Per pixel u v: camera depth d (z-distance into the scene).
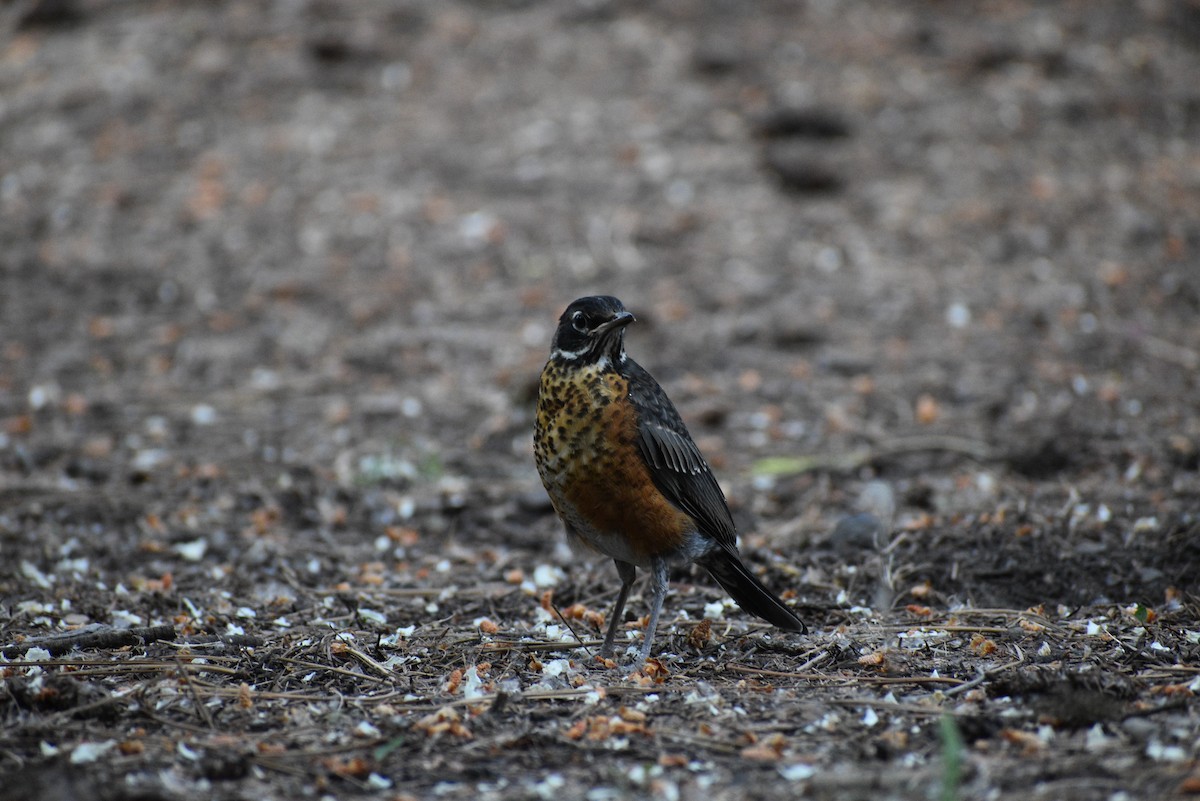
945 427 12.98
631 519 8.01
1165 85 21.69
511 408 13.89
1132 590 9.03
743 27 22.50
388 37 22.00
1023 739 6.49
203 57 21.48
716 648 8.35
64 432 13.26
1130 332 15.00
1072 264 16.69
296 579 9.91
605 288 16.34
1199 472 11.32
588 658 8.14
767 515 11.41
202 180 18.67
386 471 12.20
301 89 20.64
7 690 7.04
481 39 22.00
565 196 18.11
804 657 8.05
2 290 16.48
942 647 8.13
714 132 19.53
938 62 21.67
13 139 19.72
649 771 6.38
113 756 6.47
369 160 18.94
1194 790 5.80
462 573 10.19
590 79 20.91
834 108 20.00
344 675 7.73
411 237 17.36
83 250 17.31
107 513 11.11
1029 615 8.62
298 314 15.98
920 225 17.50
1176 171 19.23
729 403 13.93
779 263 16.77
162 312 16.09
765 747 6.62
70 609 8.86
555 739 6.75
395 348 15.23
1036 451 11.88
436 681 7.71
